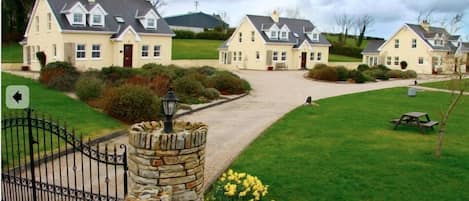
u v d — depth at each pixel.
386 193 9.52
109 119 17.16
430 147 13.98
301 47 54.44
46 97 20.09
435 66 55.88
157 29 41.50
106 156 8.18
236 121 18.83
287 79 40.81
